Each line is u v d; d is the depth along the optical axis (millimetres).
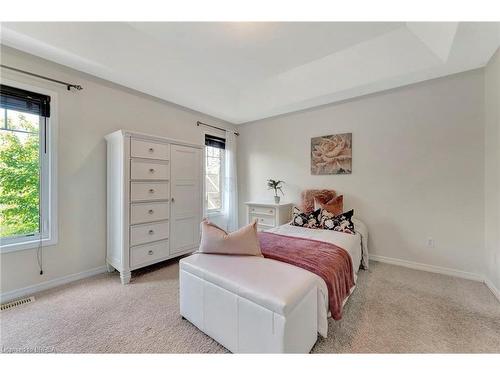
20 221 2131
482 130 2371
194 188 3094
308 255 1850
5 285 2006
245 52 2611
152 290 2205
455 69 2393
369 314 1796
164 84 2816
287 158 3881
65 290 2189
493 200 2186
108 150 2600
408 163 2795
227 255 1825
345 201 3266
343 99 3207
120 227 2379
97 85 2564
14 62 2016
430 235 2682
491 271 2221
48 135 2238
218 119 4184
